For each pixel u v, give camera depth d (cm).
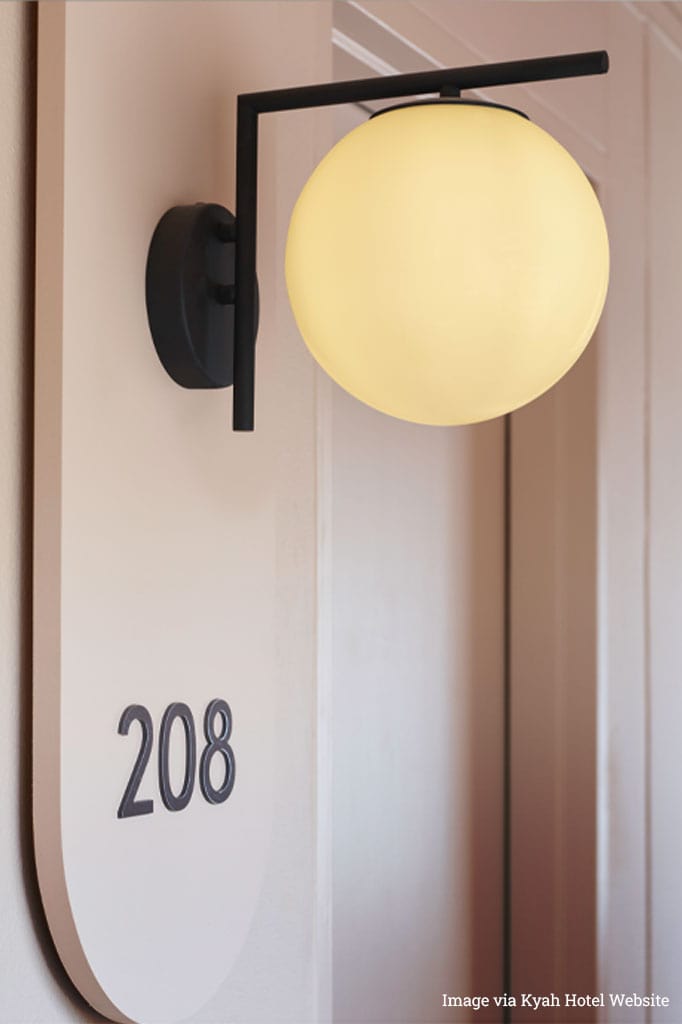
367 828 148
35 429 74
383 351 69
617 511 187
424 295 66
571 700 181
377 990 149
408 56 136
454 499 169
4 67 74
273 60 96
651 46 203
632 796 190
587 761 179
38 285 74
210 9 87
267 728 94
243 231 80
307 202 71
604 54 71
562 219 68
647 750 195
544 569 182
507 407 73
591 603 180
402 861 155
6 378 74
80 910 74
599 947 178
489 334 67
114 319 77
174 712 83
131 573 79
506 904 184
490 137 67
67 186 73
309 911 116
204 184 87
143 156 80
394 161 67
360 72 137
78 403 74
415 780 158
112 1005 78
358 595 146
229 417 90
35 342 74
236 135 86
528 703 182
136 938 79
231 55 90
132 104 79
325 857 118
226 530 90
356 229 67
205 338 82
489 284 66
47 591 73
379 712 150
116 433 78
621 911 185
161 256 81
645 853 194
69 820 73
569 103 174
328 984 118
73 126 73
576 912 179
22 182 76
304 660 116
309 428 117
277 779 111
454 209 66
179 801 83
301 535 115
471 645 173
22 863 76
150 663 81
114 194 77
